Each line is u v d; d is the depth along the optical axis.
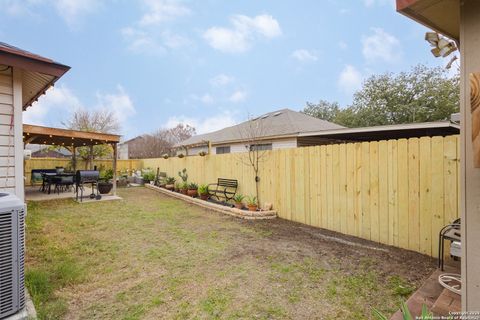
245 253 3.94
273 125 12.10
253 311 2.47
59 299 2.64
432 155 3.68
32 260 3.63
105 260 3.67
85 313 2.43
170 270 3.36
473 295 1.41
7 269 2.04
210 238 4.69
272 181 6.51
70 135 8.44
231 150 13.12
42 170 12.55
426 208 3.73
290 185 6.00
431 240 3.67
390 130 8.59
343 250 4.00
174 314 2.43
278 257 3.77
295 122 11.90
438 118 16.45
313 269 3.35
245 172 7.41
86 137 8.83
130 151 30.64
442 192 3.57
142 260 3.67
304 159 5.65
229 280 3.09
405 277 3.06
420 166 3.81
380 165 4.30
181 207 7.76
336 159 5.00
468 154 1.43
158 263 3.57
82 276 3.14
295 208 5.89
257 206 6.71
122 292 2.82
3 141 3.49
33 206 7.75
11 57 3.30
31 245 4.25
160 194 10.74
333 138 11.23
